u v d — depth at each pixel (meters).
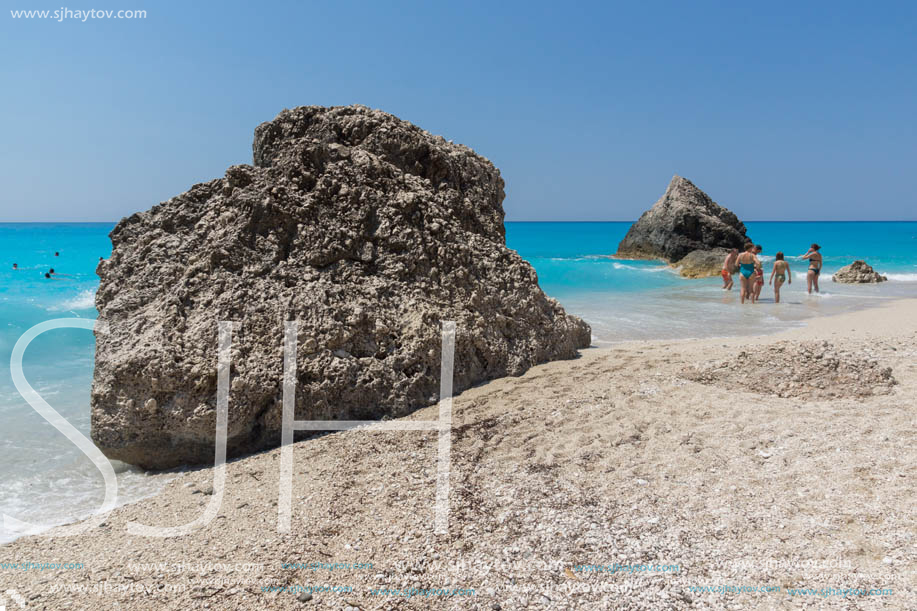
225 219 6.47
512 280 7.56
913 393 5.41
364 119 7.93
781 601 2.78
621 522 3.61
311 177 6.97
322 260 6.50
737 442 4.61
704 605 2.82
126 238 6.48
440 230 7.22
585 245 53.62
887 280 20.06
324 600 3.05
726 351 7.64
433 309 6.60
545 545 3.43
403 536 3.62
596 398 5.83
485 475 4.39
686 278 22.19
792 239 68.12
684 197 27.77
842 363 6.09
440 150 8.06
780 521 3.44
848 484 3.77
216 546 3.65
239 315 5.75
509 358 6.91
